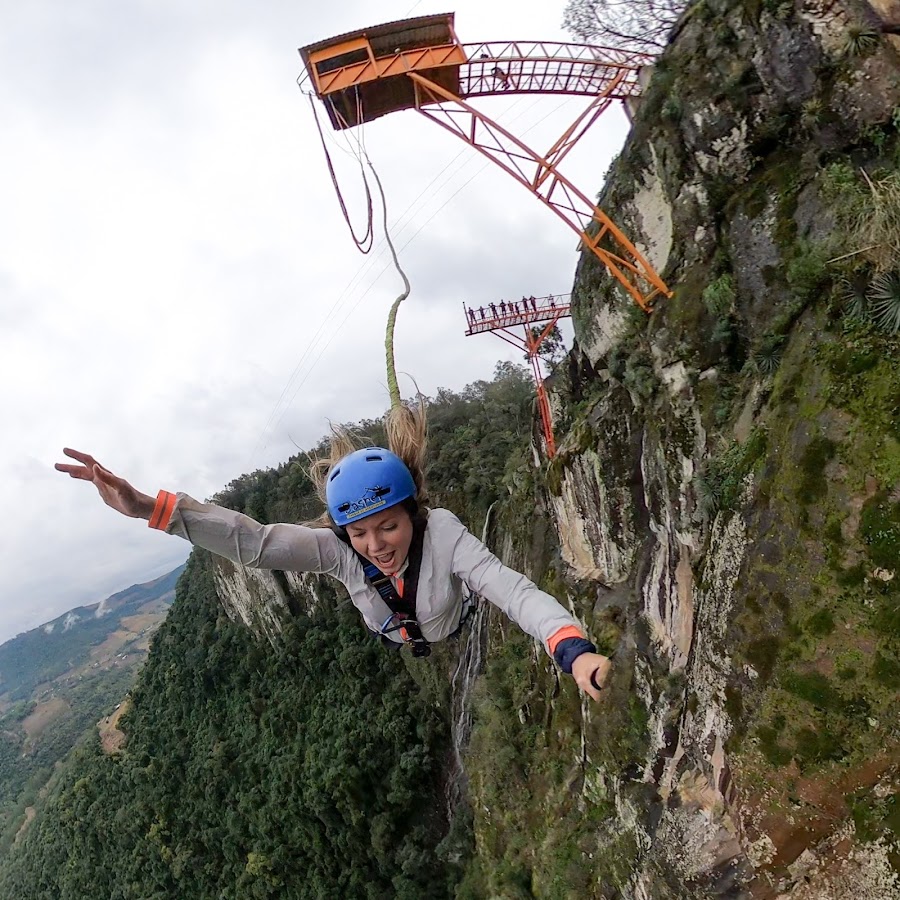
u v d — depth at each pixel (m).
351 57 21.80
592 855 23.62
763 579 11.71
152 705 85.81
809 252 14.09
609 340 24.95
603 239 24.62
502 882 31.09
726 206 18.98
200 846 66.31
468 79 23.48
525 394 57.69
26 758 159.62
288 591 67.25
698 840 12.82
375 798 49.28
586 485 26.62
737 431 16.28
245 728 69.50
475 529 48.41
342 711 56.00
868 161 14.88
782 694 10.86
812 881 10.09
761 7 17.06
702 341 19.05
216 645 76.81
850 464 10.45
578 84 24.59
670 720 20.20
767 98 17.58
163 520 3.10
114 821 74.19
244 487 80.00
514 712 35.91
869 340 10.95
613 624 24.72
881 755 9.46
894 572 9.57
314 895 51.19
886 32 14.52
